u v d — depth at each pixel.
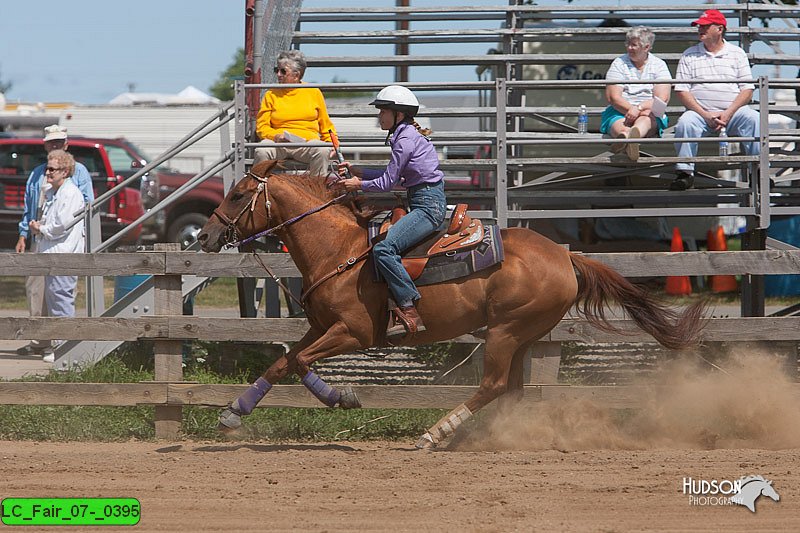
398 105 11.55
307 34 18.30
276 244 16.48
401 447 12.66
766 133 14.98
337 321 11.87
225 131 15.63
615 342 13.07
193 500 9.84
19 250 19.31
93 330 13.04
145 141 41.88
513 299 11.77
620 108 15.72
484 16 19.42
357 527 8.98
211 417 13.50
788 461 11.44
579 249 26.61
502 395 12.74
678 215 15.52
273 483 10.48
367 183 11.66
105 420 13.52
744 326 13.12
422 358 14.92
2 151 31.00
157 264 13.06
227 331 13.09
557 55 17.98
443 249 11.74
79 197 18.02
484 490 10.16
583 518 9.29
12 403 13.02
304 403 12.96
